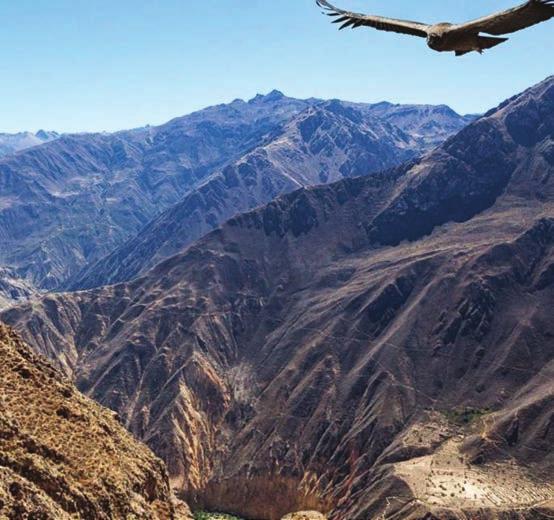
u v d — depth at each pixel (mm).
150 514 36812
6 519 26000
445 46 6727
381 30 7430
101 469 35969
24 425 36781
